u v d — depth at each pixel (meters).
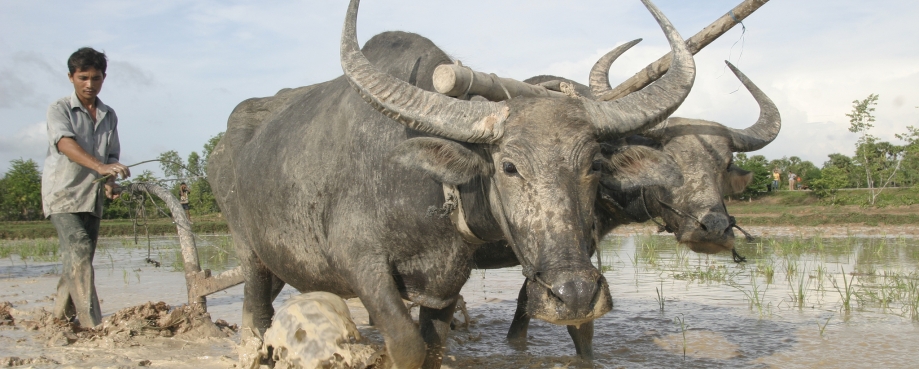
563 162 2.73
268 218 4.16
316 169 3.75
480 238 3.27
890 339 4.96
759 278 8.06
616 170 3.11
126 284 7.99
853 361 4.37
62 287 5.38
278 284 4.97
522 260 2.79
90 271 5.29
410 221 3.30
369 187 3.41
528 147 2.75
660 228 4.82
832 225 16.88
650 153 3.00
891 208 20.27
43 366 4.22
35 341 4.92
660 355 4.70
